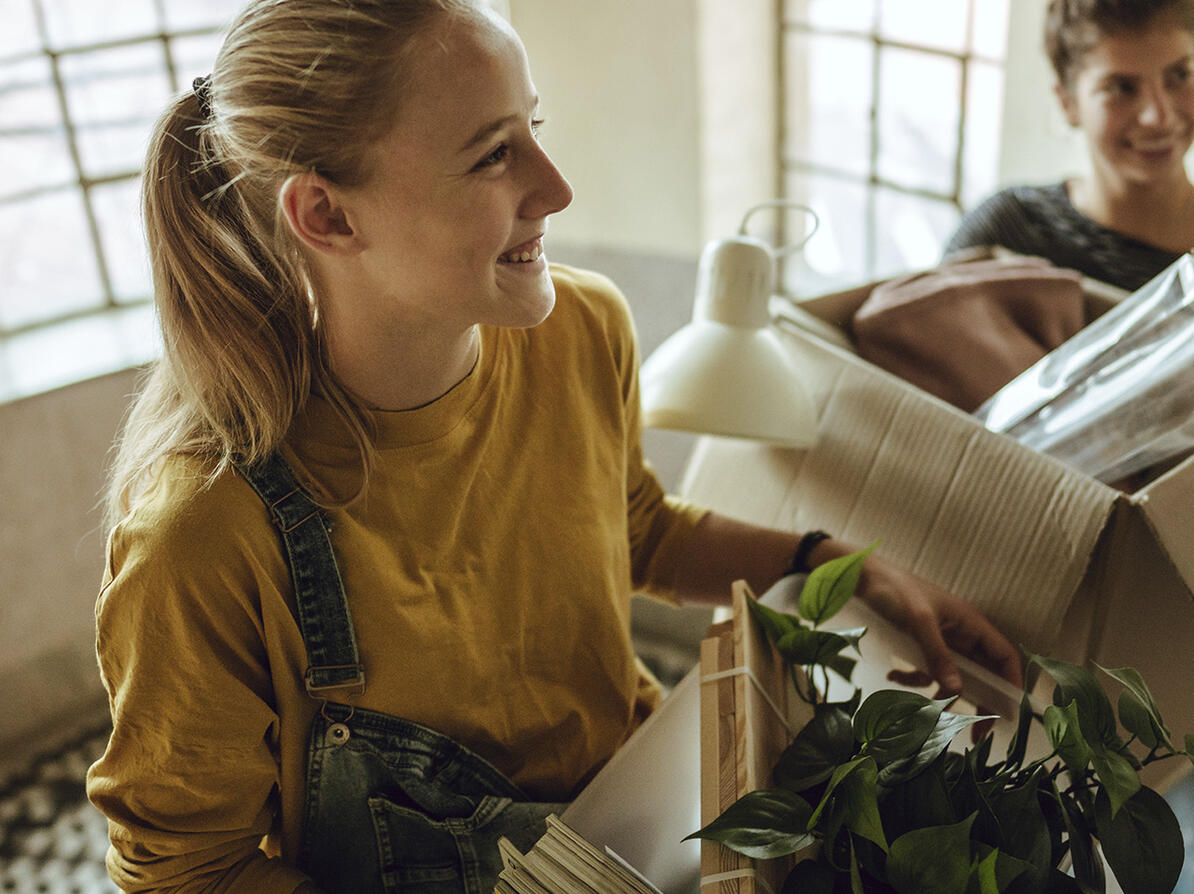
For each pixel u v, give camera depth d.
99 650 0.84
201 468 0.83
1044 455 1.00
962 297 1.19
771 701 0.84
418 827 0.95
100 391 2.11
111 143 2.18
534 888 0.76
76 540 2.17
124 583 0.81
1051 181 1.72
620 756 0.88
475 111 0.75
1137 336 1.02
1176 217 1.35
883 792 0.71
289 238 0.82
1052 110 1.71
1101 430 1.02
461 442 0.91
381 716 0.91
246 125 0.77
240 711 0.85
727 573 1.15
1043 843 0.68
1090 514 0.96
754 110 2.11
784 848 0.68
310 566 0.85
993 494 1.04
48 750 2.21
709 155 2.08
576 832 0.78
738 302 1.12
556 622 1.00
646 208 2.18
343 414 0.85
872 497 1.13
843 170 2.11
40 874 1.96
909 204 2.04
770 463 1.23
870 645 1.02
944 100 1.90
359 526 0.86
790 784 0.76
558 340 0.99
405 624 0.89
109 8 2.08
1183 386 0.96
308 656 0.86
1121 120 1.28
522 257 0.84
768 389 1.12
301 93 0.75
